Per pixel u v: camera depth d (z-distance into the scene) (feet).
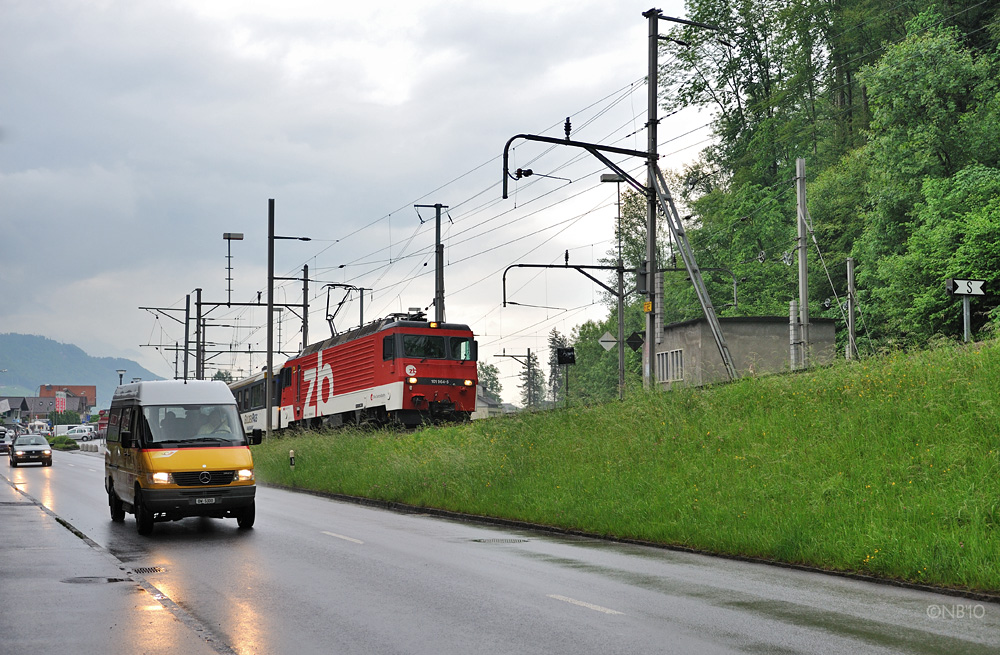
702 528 49.85
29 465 170.09
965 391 56.59
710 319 91.71
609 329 307.99
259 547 50.65
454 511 69.97
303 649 26.68
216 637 28.22
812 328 153.79
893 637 27.86
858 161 186.29
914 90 145.59
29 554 48.14
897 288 139.44
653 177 91.97
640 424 72.90
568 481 67.21
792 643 27.12
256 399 175.22
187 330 240.94
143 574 40.98
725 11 203.82
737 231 206.08
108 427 71.92
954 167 146.10
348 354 131.44
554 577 39.65
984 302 128.36
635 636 28.09
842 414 60.54
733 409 69.92
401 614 31.58
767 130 203.21
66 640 27.91
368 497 83.82
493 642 27.43
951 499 43.96
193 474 57.67
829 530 44.47
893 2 191.72
